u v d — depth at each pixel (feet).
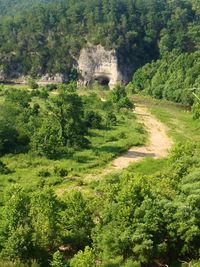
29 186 188.96
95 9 635.66
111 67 596.70
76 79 604.49
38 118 272.10
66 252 131.03
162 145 271.28
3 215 132.26
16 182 195.72
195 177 157.89
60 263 118.62
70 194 139.95
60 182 198.29
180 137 291.79
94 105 359.05
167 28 636.07
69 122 252.21
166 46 600.80
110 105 363.76
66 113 257.96
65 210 136.46
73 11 639.35
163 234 127.85
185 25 648.38
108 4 643.45
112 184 161.79
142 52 618.85
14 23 646.33
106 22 618.44
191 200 134.31
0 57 608.60
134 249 123.65
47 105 302.25
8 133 241.76
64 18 632.79
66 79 602.85
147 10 653.30
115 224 128.57
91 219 135.64
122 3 652.89
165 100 459.73
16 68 610.24
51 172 208.33
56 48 613.93
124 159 238.68
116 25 611.47
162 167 218.79
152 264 126.93
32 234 127.54
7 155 229.04
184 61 478.59
